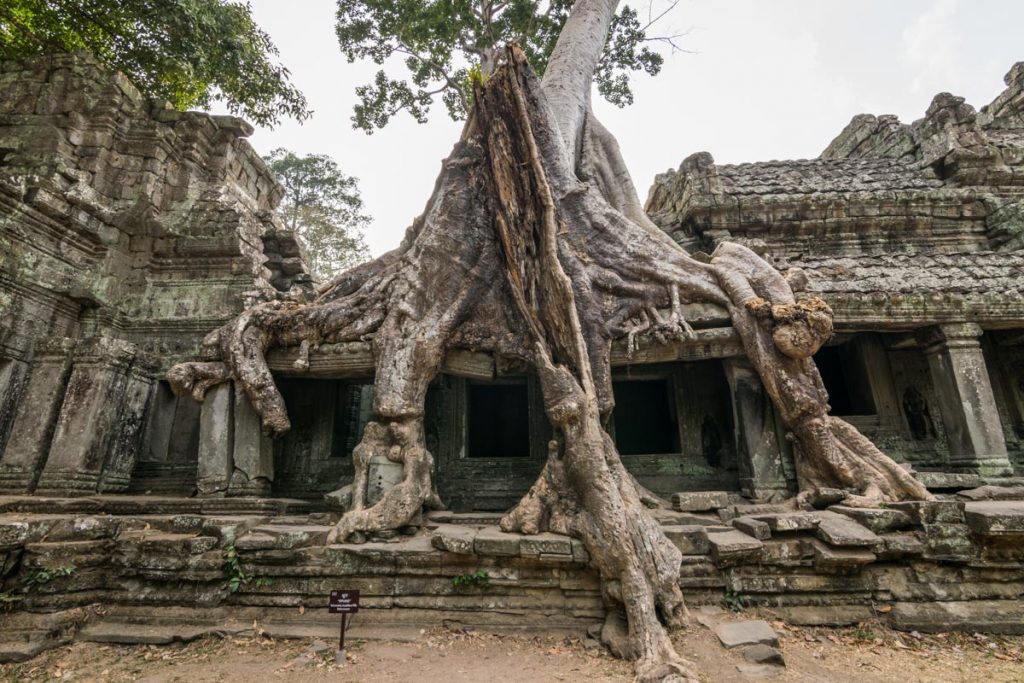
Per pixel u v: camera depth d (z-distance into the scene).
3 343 9.20
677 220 12.00
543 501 6.25
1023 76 14.98
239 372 8.07
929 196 10.84
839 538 5.52
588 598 5.58
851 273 9.54
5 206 9.66
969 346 8.40
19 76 12.24
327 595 5.79
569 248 8.59
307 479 10.02
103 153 12.20
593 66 13.20
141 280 12.09
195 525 6.31
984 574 5.74
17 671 4.66
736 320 7.80
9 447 8.45
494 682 4.35
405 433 7.32
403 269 8.61
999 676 4.48
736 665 4.52
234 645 5.22
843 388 10.75
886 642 5.16
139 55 14.30
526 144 8.29
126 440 9.44
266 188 16.48
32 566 5.45
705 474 9.38
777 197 10.93
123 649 5.15
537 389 10.25
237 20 14.42
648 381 11.53
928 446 9.33
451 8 17.38
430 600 5.70
